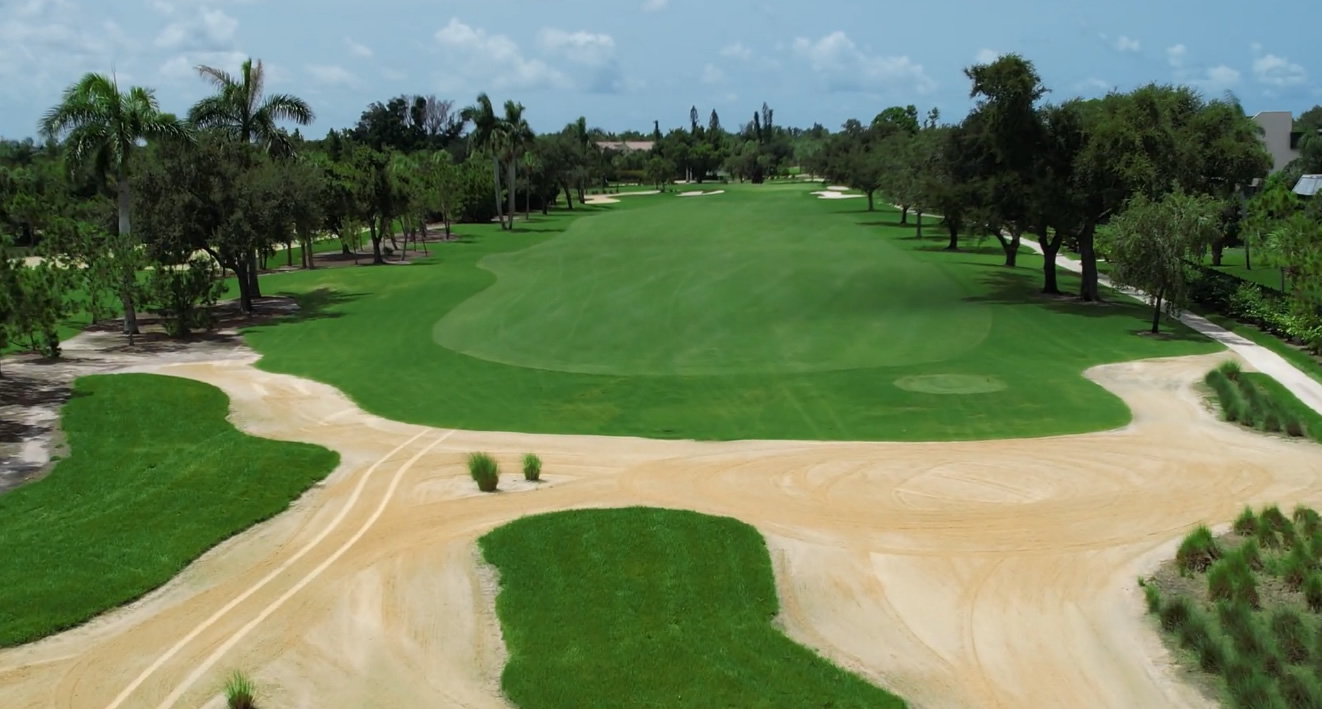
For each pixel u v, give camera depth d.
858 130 120.56
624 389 29.09
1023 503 18.14
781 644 12.73
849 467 20.48
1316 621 13.27
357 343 37.28
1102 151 39.41
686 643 12.70
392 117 154.12
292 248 78.88
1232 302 38.88
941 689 11.84
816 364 32.31
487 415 26.02
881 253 62.19
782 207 110.12
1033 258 63.12
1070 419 24.53
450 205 84.31
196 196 41.84
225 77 49.12
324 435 23.67
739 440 23.06
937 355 33.22
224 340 38.12
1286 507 17.77
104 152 38.91
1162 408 25.41
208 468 20.03
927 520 17.30
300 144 66.44
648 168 175.25
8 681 11.84
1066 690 11.81
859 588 14.58
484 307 44.91
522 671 12.00
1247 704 11.23
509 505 18.19
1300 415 24.09
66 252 37.75
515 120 96.00
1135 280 35.88
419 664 12.41
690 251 65.44
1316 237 27.55
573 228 89.94
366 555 15.84
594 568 14.89
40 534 16.33
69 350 35.59
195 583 14.81
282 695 11.64
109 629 13.26
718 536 16.05
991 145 43.50
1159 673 12.20
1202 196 36.56
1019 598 14.27
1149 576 14.92
